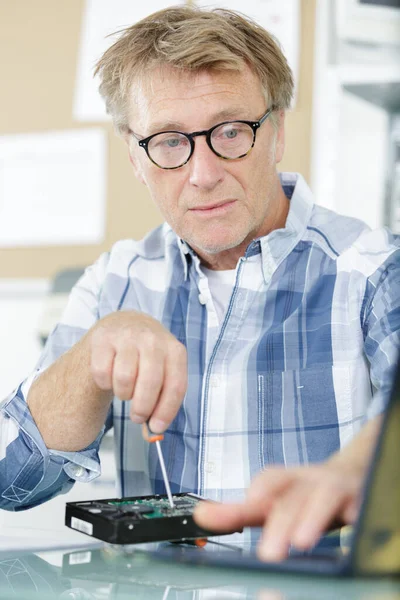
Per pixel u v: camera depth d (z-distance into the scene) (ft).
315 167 5.80
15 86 6.86
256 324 3.52
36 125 6.81
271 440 3.33
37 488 3.02
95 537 1.92
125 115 3.55
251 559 1.57
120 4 6.50
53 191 6.73
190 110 3.24
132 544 1.89
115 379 2.31
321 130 5.79
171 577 1.61
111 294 3.82
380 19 5.68
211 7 3.49
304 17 5.84
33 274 6.80
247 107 3.28
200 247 3.42
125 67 3.42
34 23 6.81
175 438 3.42
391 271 3.41
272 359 3.43
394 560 1.35
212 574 1.60
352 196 5.73
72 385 2.86
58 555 1.88
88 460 3.01
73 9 6.67
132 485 3.47
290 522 1.55
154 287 3.79
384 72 5.68
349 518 1.52
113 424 3.56
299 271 3.56
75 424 2.90
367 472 1.33
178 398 2.29
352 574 1.37
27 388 3.01
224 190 3.28
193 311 3.63
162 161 3.35
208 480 3.32
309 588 1.40
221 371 3.44
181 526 1.90
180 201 3.37
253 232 3.55
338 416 3.33
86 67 6.63
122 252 3.96
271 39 3.44
